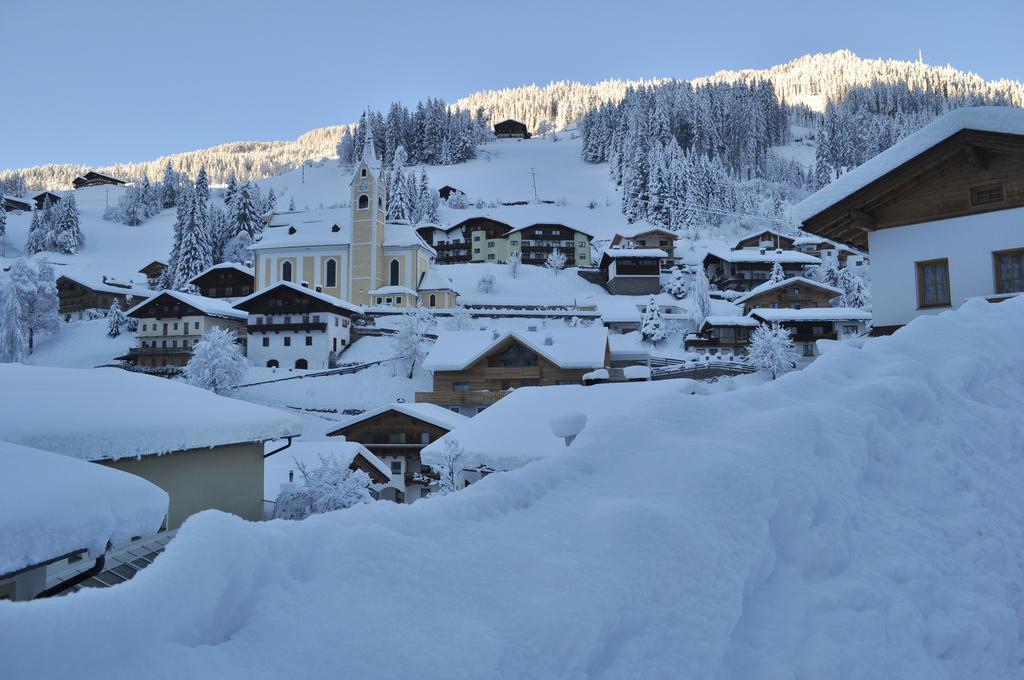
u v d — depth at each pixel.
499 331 50.03
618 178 174.38
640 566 3.20
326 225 85.69
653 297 74.88
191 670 2.12
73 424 10.23
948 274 14.15
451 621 2.68
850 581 3.90
